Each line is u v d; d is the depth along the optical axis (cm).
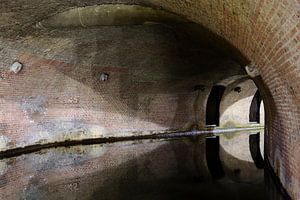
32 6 709
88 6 735
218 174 835
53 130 1192
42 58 1020
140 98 1507
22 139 1056
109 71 1311
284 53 440
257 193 652
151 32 960
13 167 844
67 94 1220
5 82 962
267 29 451
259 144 1426
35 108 1108
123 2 710
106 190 654
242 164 995
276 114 692
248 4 437
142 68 1375
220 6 526
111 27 912
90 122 1328
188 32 899
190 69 1455
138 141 1414
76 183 707
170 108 1652
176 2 625
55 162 925
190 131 1745
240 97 1911
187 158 1060
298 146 477
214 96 1902
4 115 983
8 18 745
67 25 789
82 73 1222
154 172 835
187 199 603
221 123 1881
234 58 927
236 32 596
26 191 639
